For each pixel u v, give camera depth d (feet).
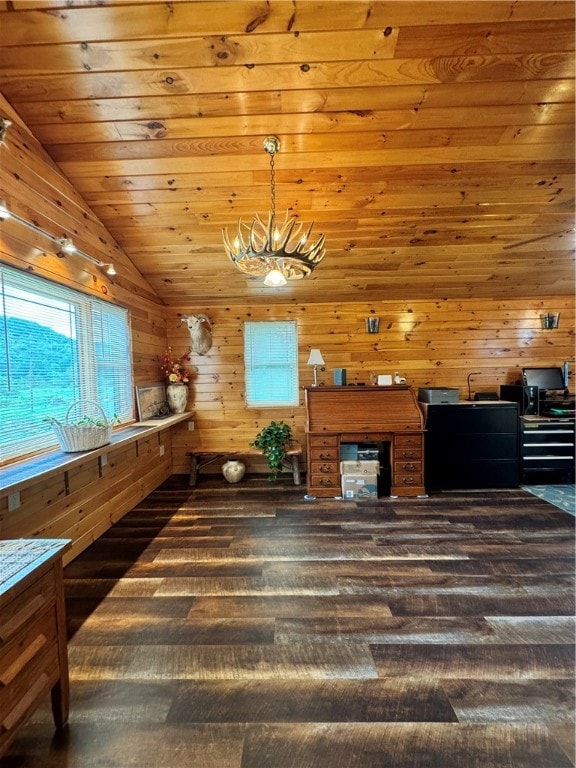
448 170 8.60
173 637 5.84
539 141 7.95
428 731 4.32
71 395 8.88
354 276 12.91
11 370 6.97
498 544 8.77
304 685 4.95
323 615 6.32
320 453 12.05
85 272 9.27
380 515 10.57
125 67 6.42
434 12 5.76
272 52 6.25
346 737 4.25
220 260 11.90
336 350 14.82
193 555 8.44
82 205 9.20
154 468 13.15
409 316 14.70
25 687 3.80
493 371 14.79
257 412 14.92
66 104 6.98
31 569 3.97
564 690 4.85
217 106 7.11
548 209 9.84
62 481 8.09
